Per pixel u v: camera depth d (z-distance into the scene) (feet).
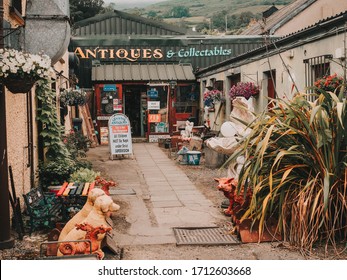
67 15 24.31
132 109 70.03
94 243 16.96
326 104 19.58
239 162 25.09
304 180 19.75
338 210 18.93
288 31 70.44
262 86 40.91
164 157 49.08
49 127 31.30
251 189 21.01
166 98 66.69
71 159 33.73
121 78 64.54
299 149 19.60
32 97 29.43
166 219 23.86
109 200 18.06
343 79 24.73
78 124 54.95
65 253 16.65
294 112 19.51
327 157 18.98
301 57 33.01
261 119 20.30
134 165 43.42
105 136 63.93
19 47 22.16
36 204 22.25
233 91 42.16
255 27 85.51
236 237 20.51
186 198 28.94
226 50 70.44
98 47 67.92
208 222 23.21
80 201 22.38
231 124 25.59
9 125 22.84
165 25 73.56
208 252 18.83
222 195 29.63
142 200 28.25
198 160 43.47
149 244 19.86
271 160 20.07
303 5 69.41
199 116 67.31
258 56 41.60
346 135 18.80
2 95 18.71
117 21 72.84
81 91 50.70
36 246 19.45
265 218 20.13
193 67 69.82
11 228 22.00
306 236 18.38
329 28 28.78
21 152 25.57
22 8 27.99
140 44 68.85
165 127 66.39
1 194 19.04
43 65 18.72
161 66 68.64
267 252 18.43
